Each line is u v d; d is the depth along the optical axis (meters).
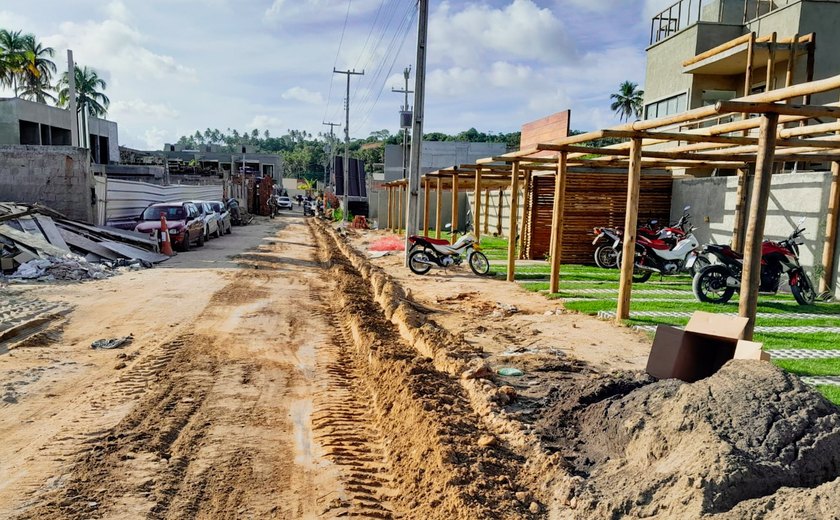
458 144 50.75
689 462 3.26
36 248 12.59
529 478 3.86
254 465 4.11
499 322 8.80
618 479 3.53
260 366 6.43
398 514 3.58
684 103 19.08
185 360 6.49
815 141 8.92
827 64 15.70
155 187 24.09
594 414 4.55
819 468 3.23
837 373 5.96
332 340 7.75
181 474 3.93
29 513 3.37
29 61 48.72
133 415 4.88
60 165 17.22
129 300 9.76
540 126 27.28
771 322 8.62
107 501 3.54
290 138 175.88
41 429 4.55
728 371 4.00
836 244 10.70
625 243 8.66
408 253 15.88
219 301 9.99
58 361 6.31
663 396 4.23
